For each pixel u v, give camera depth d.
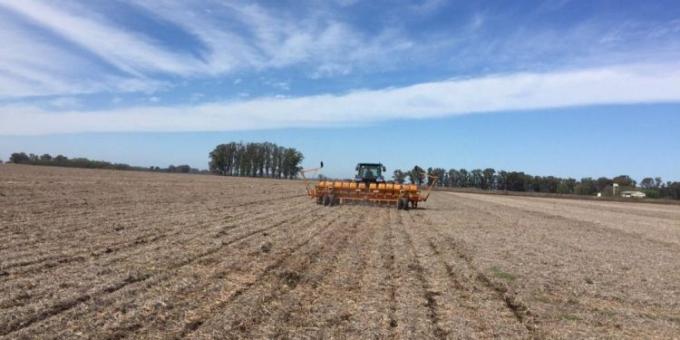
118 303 8.03
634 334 8.13
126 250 12.38
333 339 7.08
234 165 140.50
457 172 138.62
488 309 8.99
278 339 6.97
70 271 9.92
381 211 28.52
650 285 11.70
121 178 52.22
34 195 25.52
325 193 30.66
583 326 8.38
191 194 34.88
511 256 14.60
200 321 7.47
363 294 9.55
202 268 10.84
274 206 28.61
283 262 12.04
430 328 7.73
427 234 18.81
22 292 8.31
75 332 6.74
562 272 12.62
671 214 44.44
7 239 13.00
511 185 136.38
